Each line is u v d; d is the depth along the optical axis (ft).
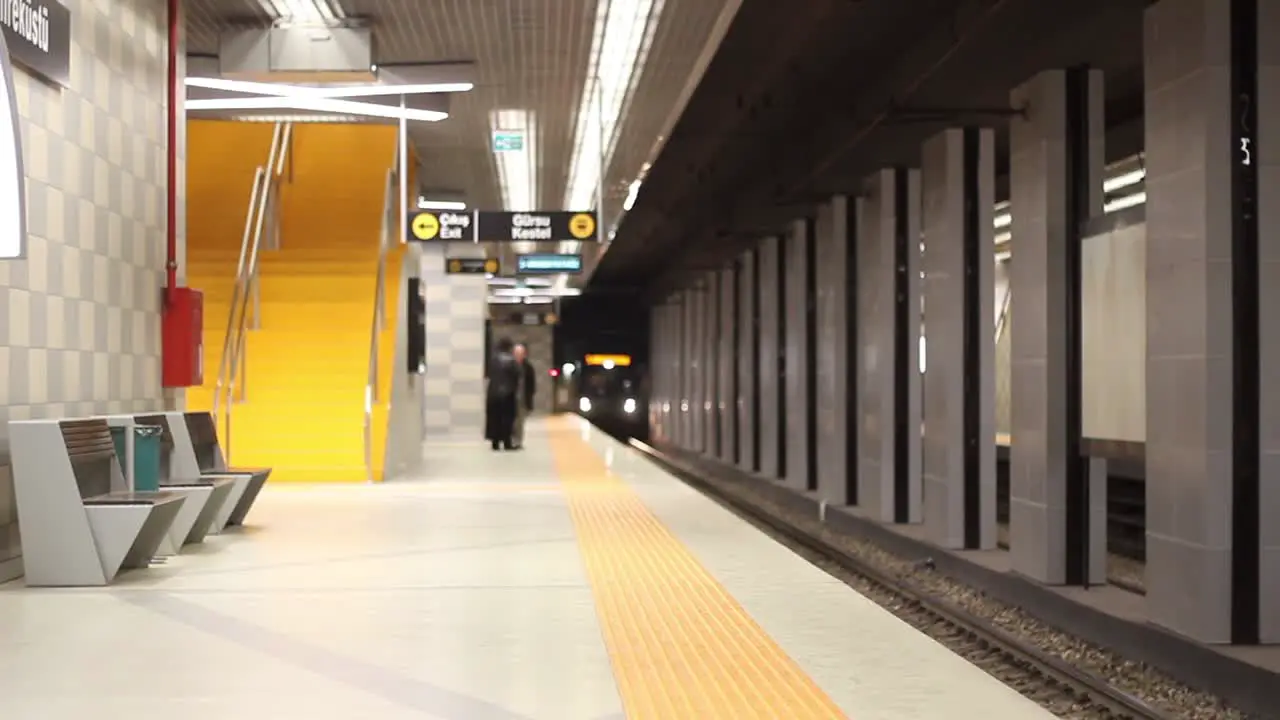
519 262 84.02
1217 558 25.57
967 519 43.62
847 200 60.90
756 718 14.19
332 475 47.09
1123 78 43.62
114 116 28.30
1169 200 26.86
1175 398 26.78
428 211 53.06
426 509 37.47
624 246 126.72
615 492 43.83
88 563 22.88
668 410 145.89
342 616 20.20
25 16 22.99
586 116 54.13
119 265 28.68
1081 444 33.76
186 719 13.91
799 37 46.91
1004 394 83.97
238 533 31.24
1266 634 25.50
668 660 17.12
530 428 110.42
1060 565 34.83
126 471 25.68
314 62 40.24
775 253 82.64
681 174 81.51
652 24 40.09
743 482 92.22
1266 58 25.03
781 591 22.93
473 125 56.59
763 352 85.51
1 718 13.96
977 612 36.60
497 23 40.01
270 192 55.42
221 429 44.68
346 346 50.19
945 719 14.20
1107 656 29.35
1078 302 34.32
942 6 41.68
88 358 26.78
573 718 14.12
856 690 15.52
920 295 52.65
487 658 17.15
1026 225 35.91
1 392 22.74
